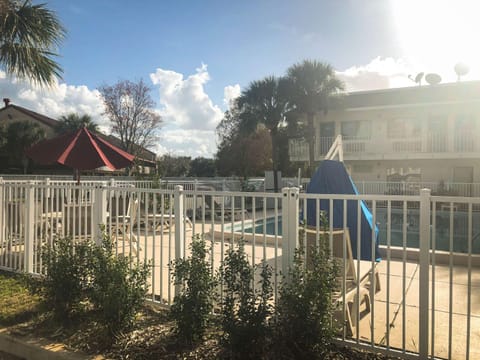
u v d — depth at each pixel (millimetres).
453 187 18375
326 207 4266
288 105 20875
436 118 19984
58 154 6773
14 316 3814
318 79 20156
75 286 3648
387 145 20906
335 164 4422
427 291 2902
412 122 20516
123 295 3316
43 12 6953
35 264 5332
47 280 3752
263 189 21562
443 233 12273
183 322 3146
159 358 2977
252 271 3178
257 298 3109
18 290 4641
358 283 3186
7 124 25922
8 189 5766
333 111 22047
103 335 3330
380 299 4570
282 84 20531
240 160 35625
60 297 3611
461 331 3584
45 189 5309
